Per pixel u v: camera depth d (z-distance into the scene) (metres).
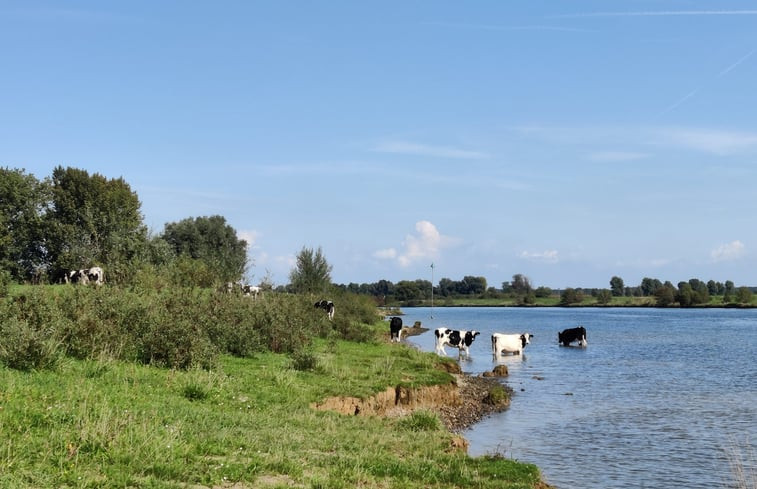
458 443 16.05
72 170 58.03
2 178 54.97
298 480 9.93
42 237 55.75
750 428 20.67
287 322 26.97
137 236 50.12
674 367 37.41
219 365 19.16
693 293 165.00
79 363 16.30
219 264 42.22
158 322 19.33
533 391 28.16
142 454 9.62
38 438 9.67
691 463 16.53
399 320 45.25
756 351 47.09
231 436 11.71
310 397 17.70
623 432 20.05
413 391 21.95
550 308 186.12
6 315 17.19
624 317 112.44
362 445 13.23
